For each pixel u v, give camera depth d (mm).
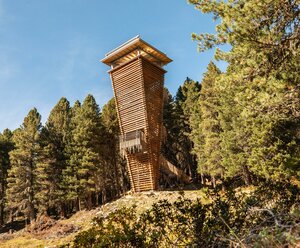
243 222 3924
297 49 6000
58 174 32875
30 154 32500
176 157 35750
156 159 20453
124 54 21312
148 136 19703
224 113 20844
